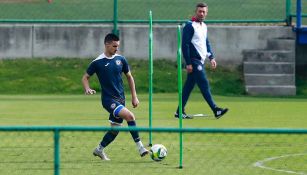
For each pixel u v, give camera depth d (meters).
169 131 19.64
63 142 33.41
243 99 53.34
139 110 46.34
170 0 62.34
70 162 28.92
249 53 58.38
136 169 27.66
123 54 59.03
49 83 56.69
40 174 26.53
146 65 58.41
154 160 29.14
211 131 19.56
